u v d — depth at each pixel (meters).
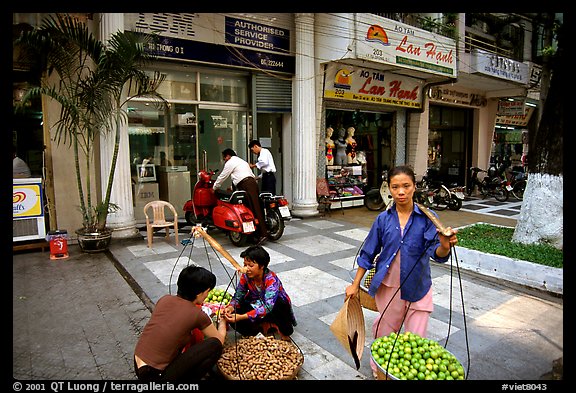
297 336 3.50
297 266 5.40
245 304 3.31
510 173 13.60
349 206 10.03
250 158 8.56
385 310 2.59
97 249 5.81
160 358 2.45
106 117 5.74
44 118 6.09
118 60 5.43
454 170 13.67
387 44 8.28
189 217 7.48
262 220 6.32
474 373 2.95
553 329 3.65
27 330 3.52
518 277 4.76
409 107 10.66
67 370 2.91
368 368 2.99
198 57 7.23
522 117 15.52
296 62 8.42
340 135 10.02
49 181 6.17
